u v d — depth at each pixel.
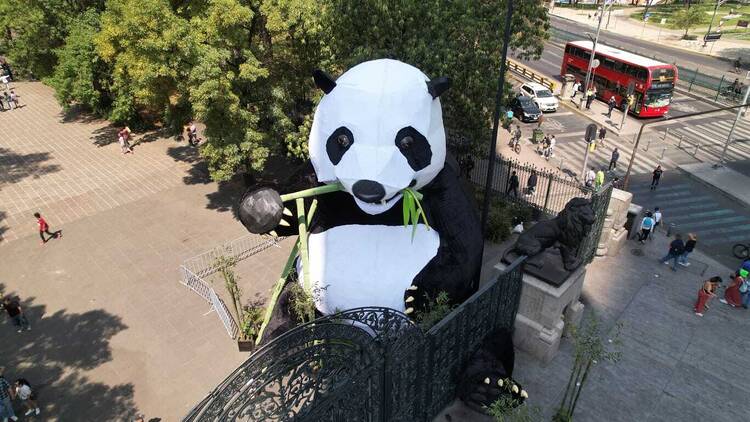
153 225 19.09
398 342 7.38
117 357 12.88
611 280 15.08
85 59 26.03
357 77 8.66
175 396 11.73
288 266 9.59
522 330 11.74
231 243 17.27
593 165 24.30
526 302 11.50
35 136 28.20
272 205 8.44
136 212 20.09
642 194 21.72
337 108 8.48
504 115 17.14
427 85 8.81
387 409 7.71
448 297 9.48
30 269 16.67
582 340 10.48
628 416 10.56
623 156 25.44
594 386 11.23
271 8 16.06
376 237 9.30
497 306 10.32
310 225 9.98
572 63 36.47
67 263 16.95
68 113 31.64
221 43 16.08
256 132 17.16
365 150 8.10
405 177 8.23
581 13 68.75
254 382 5.84
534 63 43.06
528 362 11.74
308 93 18.52
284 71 18.25
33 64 29.94
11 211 20.48
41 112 32.03
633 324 13.24
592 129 19.94
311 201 9.78
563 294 11.03
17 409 11.46
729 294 14.02
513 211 18.36
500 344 10.57
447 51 14.39
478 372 9.43
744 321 13.45
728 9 67.44
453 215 9.59
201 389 11.90
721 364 11.98
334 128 8.46
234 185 22.00
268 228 8.56
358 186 7.94
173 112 20.53
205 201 20.81
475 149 17.64
